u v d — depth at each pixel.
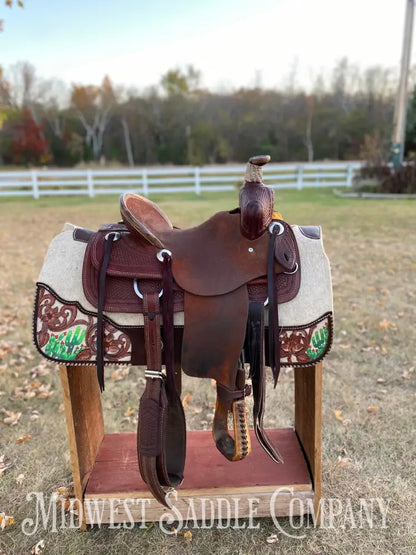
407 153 14.62
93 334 1.13
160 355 1.09
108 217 7.57
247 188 1.10
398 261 4.38
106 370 2.44
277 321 1.08
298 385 1.57
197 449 1.57
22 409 2.07
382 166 10.09
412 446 1.72
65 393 1.22
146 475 1.07
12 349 2.65
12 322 3.07
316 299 1.12
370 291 3.55
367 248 4.95
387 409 1.97
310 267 1.16
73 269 1.17
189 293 1.09
